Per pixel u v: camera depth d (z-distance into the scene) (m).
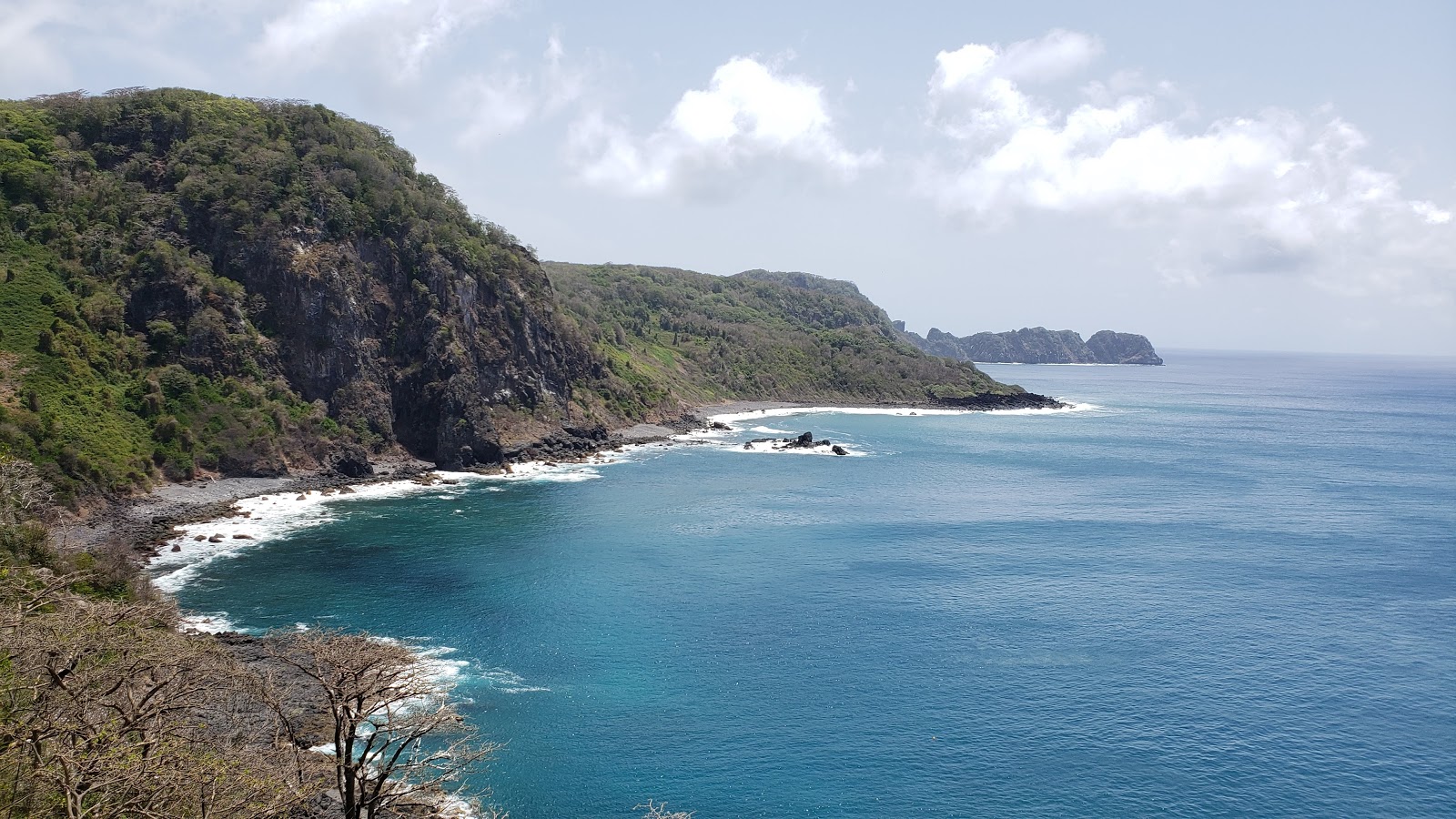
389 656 43.53
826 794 56.06
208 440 132.88
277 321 150.75
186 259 146.62
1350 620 86.81
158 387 131.62
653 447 195.62
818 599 91.00
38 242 140.00
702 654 76.31
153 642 45.56
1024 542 115.81
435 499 136.00
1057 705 67.94
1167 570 103.31
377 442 153.88
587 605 88.00
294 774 40.38
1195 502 144.38
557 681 70.69
